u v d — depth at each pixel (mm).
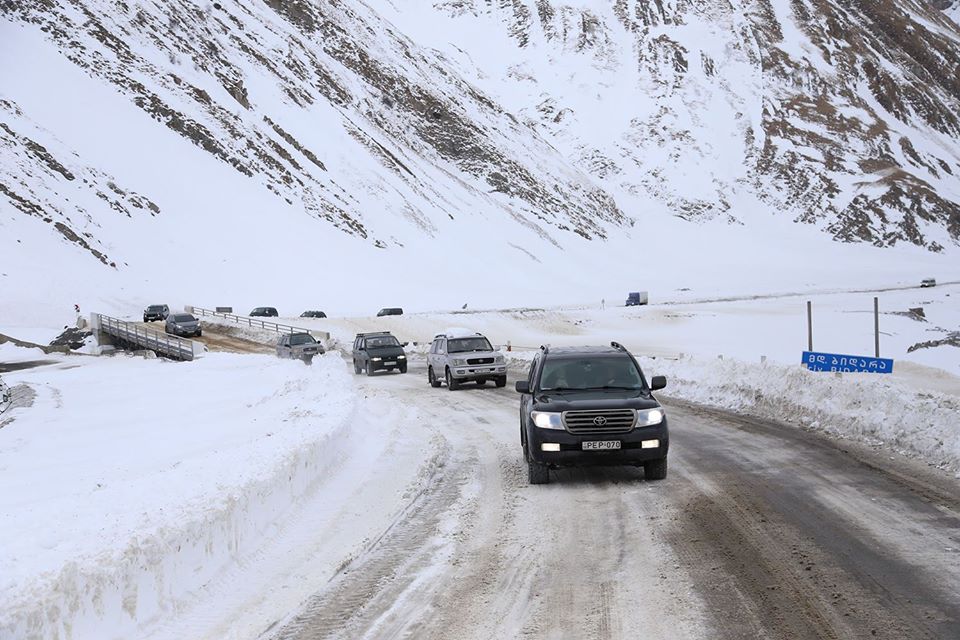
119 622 5918
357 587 6785
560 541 7871
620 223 192125
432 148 176875
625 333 81250
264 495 8844
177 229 103250
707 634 5406
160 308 75250
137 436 19500
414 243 126938
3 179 94438
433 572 7070
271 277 100562
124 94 121750
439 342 27141
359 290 103500
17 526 7336
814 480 10062
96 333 60531
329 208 123562
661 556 7207
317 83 165500
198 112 127250
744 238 196000
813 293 132375
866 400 14086
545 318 86812
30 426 23469
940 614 5543
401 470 12008
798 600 5941
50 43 124750
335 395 19438
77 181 102312
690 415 16891
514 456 12984
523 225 158375
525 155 192125
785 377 17312
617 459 10391
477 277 124250
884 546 7160
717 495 9516
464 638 5559
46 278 83625
